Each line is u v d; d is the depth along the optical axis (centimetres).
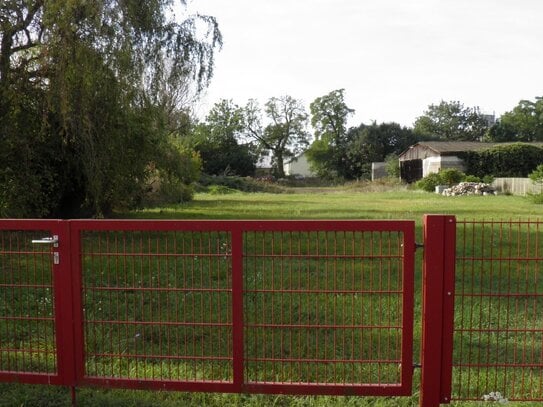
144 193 1825
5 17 1406
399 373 415
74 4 1345
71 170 1580
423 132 8656
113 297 682
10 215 1411
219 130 7069
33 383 401
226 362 482
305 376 458
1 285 422
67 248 389
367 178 6856
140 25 1498
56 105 1406
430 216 367
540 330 405
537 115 8256
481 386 435
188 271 818
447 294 368
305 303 660
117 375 442
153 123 1661
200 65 1673
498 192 3784
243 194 4450
